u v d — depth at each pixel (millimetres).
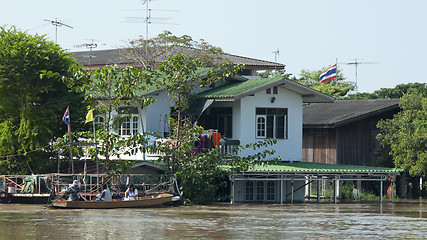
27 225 39406
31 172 56375
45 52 56750
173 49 96750
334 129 72875
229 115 62500
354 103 80125
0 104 56500
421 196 68688
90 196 51031
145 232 37094
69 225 39500
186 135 56312
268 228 39750
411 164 64375
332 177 59844
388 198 66938
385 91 103188
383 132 72688
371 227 41156
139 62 95500
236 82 68500
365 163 73500
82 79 52500
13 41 56406
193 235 36312
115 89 55969
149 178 57562
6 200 52594
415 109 68312
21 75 55656
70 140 51375
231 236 36250
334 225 41875
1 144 56500
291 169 58875
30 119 56125
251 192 60969
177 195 54562
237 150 60688
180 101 57844
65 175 51594
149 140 59438
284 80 62438
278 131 63719
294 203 59531
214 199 57969
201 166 55500
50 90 56781
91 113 52188
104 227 38844
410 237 37031
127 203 49656
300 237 36438
